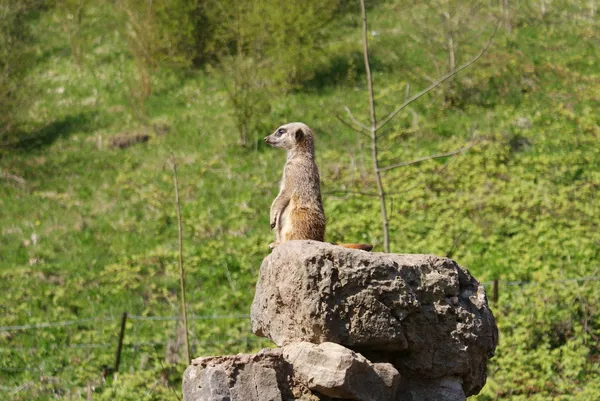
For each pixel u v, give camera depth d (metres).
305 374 5.87
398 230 18.61
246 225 19.55
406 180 20.77
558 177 20.80
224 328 15.53
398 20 30.53
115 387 13.81
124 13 30.48
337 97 25.81
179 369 14.19
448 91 24.88
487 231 18.58
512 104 24.62
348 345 6.06
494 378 14.00
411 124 23.92
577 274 16.72
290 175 8.31
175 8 28.14
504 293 16.05
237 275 17.58
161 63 28.75
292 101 25.64
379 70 27.41
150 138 24.50
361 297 6.02
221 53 28.02
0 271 18.14
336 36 29.72
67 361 15.09
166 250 18.59
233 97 23.44
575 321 15.40
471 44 27.77
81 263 18.39
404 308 6.11
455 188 20.42
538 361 14.30
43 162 23.53
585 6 31.02
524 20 29.69
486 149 21.92
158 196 21.11
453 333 6.32
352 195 20.22
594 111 24.11
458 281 6.46
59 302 16.91
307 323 6.01
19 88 25.27
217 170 22.34
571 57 27.28
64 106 27.05
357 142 22.94
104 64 29.86
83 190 21.84
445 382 6.34
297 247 6.13
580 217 19.08
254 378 5.87
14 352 15.30
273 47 26.44
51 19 33.62
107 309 16.62
